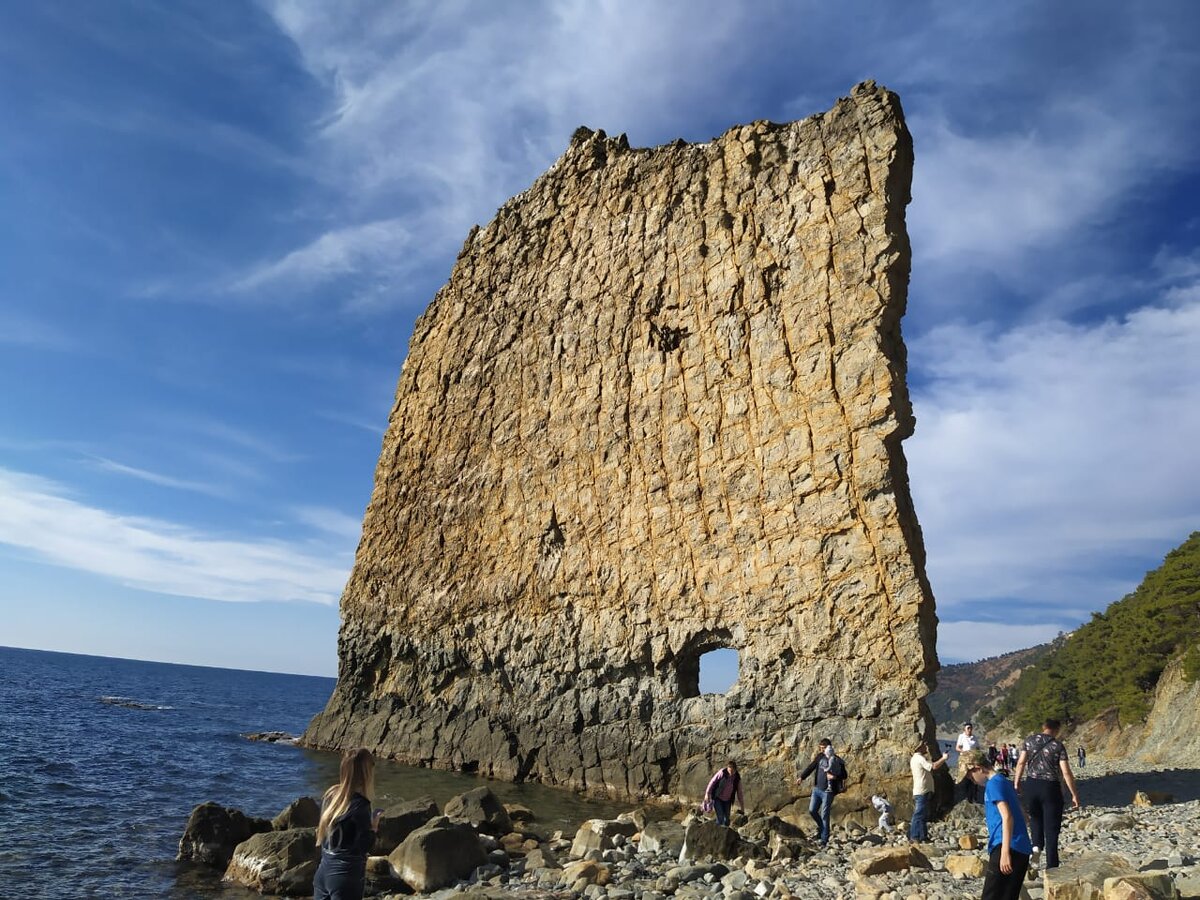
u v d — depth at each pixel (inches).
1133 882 289.6
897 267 866.8
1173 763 1513.3
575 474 1128.8
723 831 563.8
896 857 444.8
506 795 941.2
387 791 935.0
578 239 1254.3
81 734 1529.3
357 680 1409.9
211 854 573.9
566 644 1072.2
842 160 924.0
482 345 1373.0
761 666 851.4
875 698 760.3
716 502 945.5
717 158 1081.4
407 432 1486.2
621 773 955.3
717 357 987.3
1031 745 435.8
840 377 859.4
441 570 1312.7
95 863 565.9
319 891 257.3
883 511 798.5
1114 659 2404.0
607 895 451.2
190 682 6565.0
